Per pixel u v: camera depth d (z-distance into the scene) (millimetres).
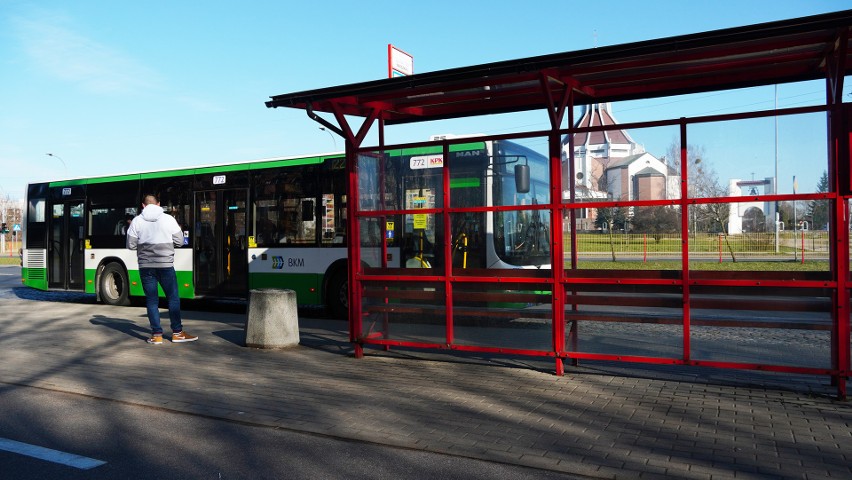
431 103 9195
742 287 6766
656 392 6844
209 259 14492
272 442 5449
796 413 6031
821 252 6590
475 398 6688
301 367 8273
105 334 11109
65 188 17016
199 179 14734
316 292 13016
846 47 6051
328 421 5973
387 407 6395
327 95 7980
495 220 10742
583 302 7555
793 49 6734
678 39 6137
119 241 15984
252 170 13953
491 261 10641
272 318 9523
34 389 7309
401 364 8398
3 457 5145
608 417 5973
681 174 7016
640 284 7191
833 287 6426
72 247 16844
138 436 5641
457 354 9055
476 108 9414
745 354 6887
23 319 13242
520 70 6859
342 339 10336
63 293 20906
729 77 7824
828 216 6531
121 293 16016
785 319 6652
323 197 13008
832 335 6461
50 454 5199
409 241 10562
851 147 6168
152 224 10078
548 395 6770
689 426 5680
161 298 17078
